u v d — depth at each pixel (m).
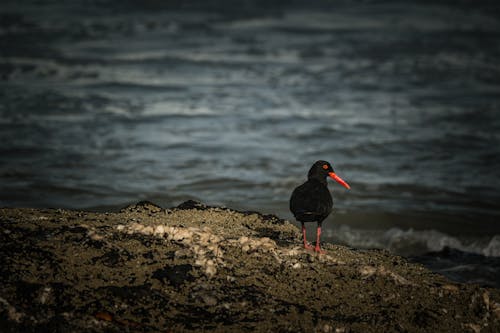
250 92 31.00
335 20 48.56
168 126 25.05
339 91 31.50
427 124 25.88
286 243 8.68
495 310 7.61
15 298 6.59
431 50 40.19
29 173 18.88
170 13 49.47
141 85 31.48
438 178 19.64
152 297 6.91
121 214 9.03
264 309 6.96
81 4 51.25
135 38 41.94
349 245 14.55
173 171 19.75
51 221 8.22
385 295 7.51
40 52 37.25
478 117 26.98
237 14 49.88
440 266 12.97
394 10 52.03
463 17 49.47
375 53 39.50
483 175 19.98
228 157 21.39
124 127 24.62
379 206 17.11
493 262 13.23
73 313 6.50
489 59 38.25
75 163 20.08
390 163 21.09
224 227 9.02
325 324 6.76
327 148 22.62
